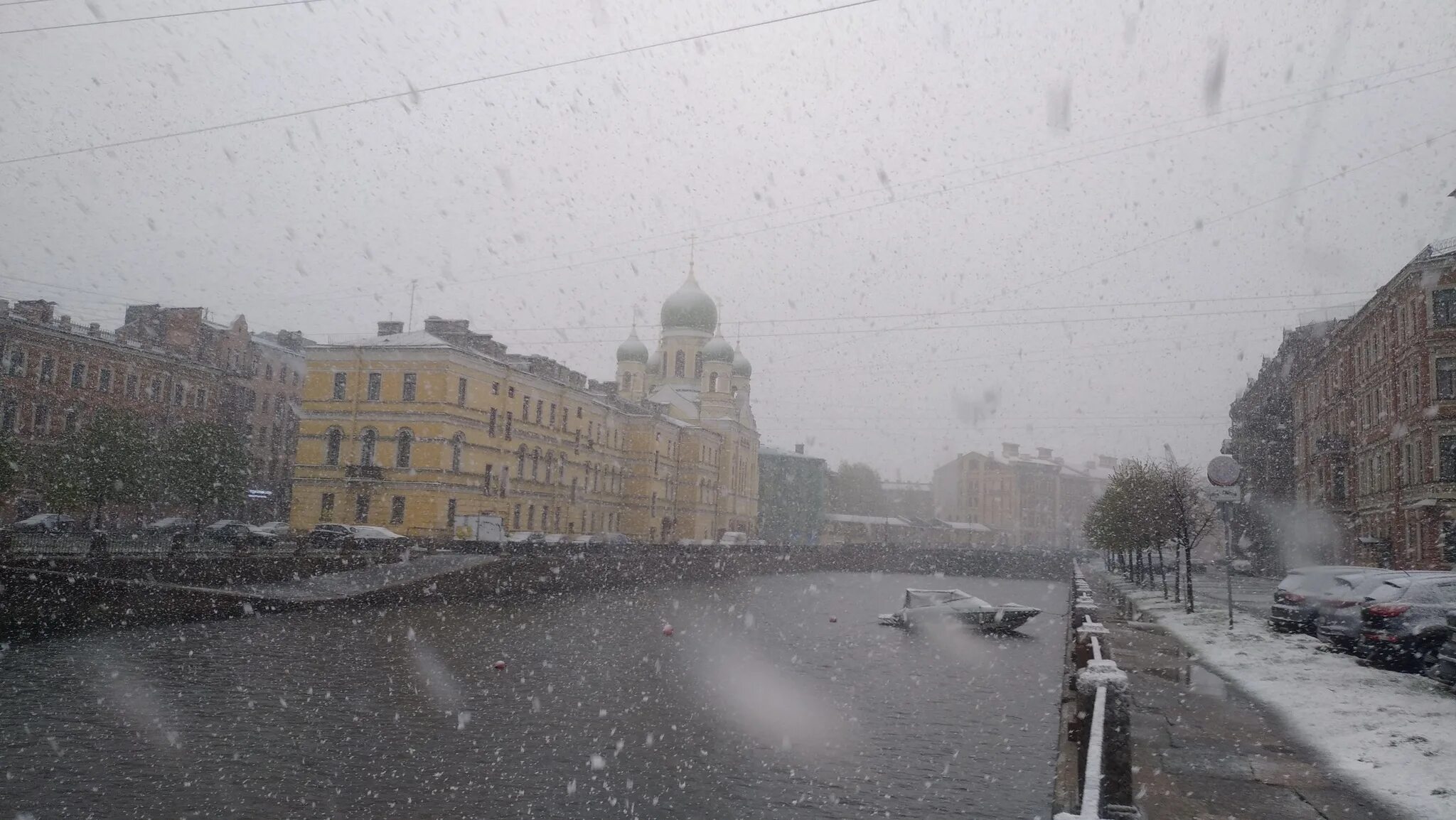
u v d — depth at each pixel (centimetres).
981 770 1500
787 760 1547
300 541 4831
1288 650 2117
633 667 2520
